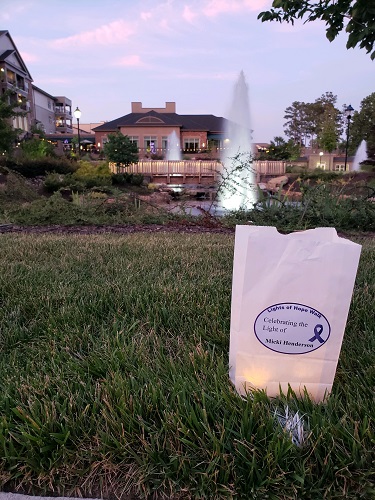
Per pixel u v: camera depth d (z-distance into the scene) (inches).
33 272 114.0
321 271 47.8
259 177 860.0
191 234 205.0
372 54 114.7
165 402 52.2
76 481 44.9
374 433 46.7
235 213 267.6
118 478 44.8
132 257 135.4
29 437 47.0
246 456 44.7
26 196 401.1
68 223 251.8
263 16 128.4
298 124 2768.2
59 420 50.9
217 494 41.9
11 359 67.9
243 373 52.9
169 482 43.1
